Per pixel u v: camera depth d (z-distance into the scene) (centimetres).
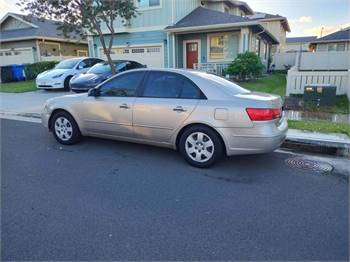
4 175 420
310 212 319
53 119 575
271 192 366
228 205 333
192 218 306
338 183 394
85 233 280
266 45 2292
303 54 1412
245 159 486
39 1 991
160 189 374
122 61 1234
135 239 271
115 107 502
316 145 541
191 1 1753
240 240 270
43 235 277
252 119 406
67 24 1024
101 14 1026
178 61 1703
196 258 246
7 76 1747
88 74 1133
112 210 322
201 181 399
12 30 2408
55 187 380
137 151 525
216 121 423
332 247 260
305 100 882
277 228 289
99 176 416
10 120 809
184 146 454
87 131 548
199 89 443
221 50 1633
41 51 2258
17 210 321
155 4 1622
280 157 500
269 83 1369
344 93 1005
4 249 257
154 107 465
